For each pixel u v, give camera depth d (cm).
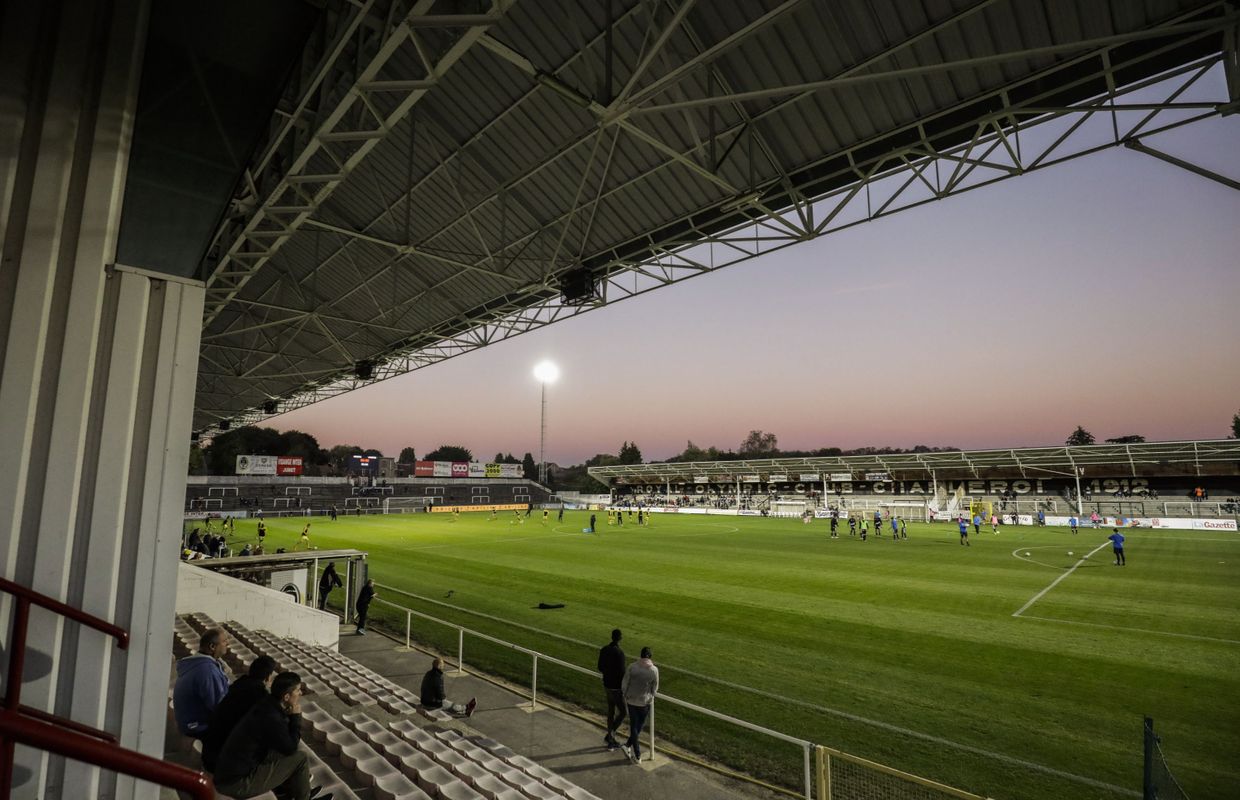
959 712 814
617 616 1370
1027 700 853
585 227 1569
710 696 877
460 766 614
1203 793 611
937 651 1086
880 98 1068
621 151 1313
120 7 287
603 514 5984
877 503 5644
